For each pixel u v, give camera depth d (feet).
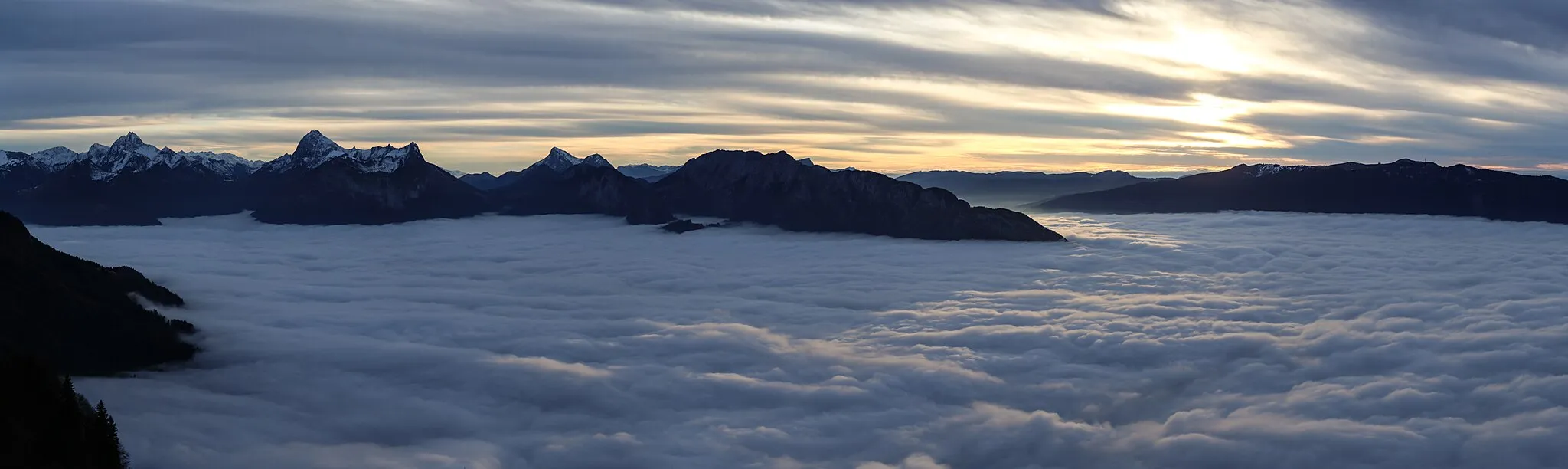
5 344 480.23
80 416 376.89
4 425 348.18
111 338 549.54
